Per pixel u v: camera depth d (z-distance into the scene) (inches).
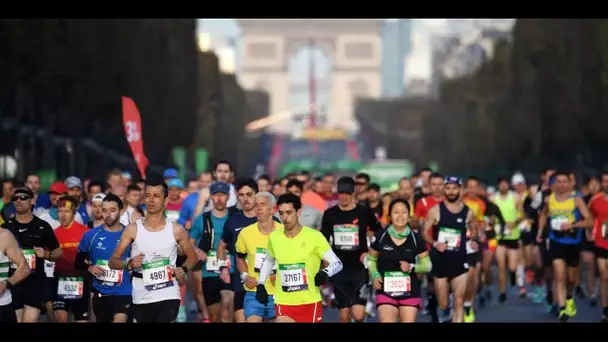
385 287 996.6
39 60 3270.2
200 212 1218.6
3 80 3189.0
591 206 1357.0
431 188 1299.2
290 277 876.0
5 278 896.9
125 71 4173.2
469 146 6998.0
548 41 4530.0
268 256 890.7
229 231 1029.8
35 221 1013.8
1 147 3304.6
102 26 3873.0
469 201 1432.1
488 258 1503.4
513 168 5861.2
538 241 1429.6
